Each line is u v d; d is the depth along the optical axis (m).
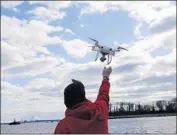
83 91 2.66
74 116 2.57
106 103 2.72
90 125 2.53
